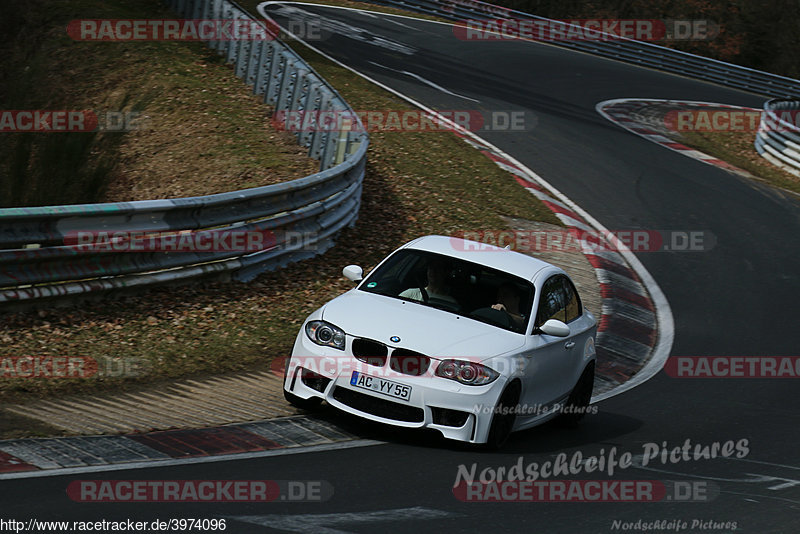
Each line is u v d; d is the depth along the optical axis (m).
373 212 56.53
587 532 19.08
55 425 23.86
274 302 39.16
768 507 22.17
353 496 20.03
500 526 18.86
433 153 71.62
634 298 51.53
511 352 25.75
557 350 28.20
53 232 33.12
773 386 39.09
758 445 29.89
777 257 63.41
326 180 47.12
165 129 72.62
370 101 83.25
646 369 40.56
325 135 61.44
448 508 19.83
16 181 75.81
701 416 33.53
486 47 120.94
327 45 104.56
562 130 88.25
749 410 35.00
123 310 34.62
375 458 23.47
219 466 21.55
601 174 76.94
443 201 61.47
